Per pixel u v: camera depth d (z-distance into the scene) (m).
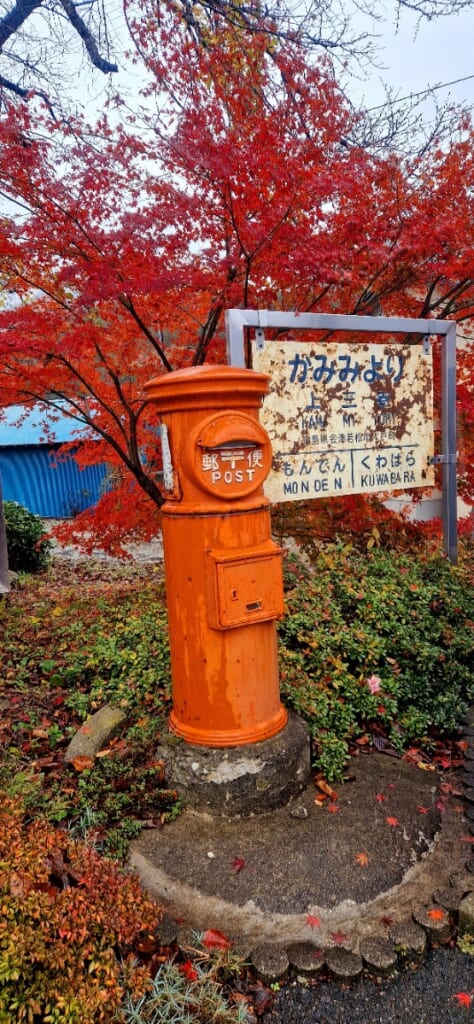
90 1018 1.58
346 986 2.08
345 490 4.09
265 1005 2.01
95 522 5.20
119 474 5.82
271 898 2.31
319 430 3.94
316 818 2.70
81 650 4.17
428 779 3.06
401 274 4.72
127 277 3.82
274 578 2.72
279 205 3.72
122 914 1.92
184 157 3.70
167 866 2.45
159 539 12.03
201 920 2.25
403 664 3.63
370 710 3.37
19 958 1.57
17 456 18.34
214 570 2.59
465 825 2.74
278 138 3.91
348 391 4.04
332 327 3.98
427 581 4.30
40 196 3.73
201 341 4.73
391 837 2.59
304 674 3.38
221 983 2.04
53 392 4.94
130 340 4.85
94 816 2.59
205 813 2.72
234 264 3.90
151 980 1.92
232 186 3.63
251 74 5.05
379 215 4.26
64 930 1.71
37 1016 1.60
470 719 3.63
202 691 2.75
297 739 2.86
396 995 2.05
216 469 2.61
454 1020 1.96
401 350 4.27
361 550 4.89
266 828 2.63
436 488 4.89
